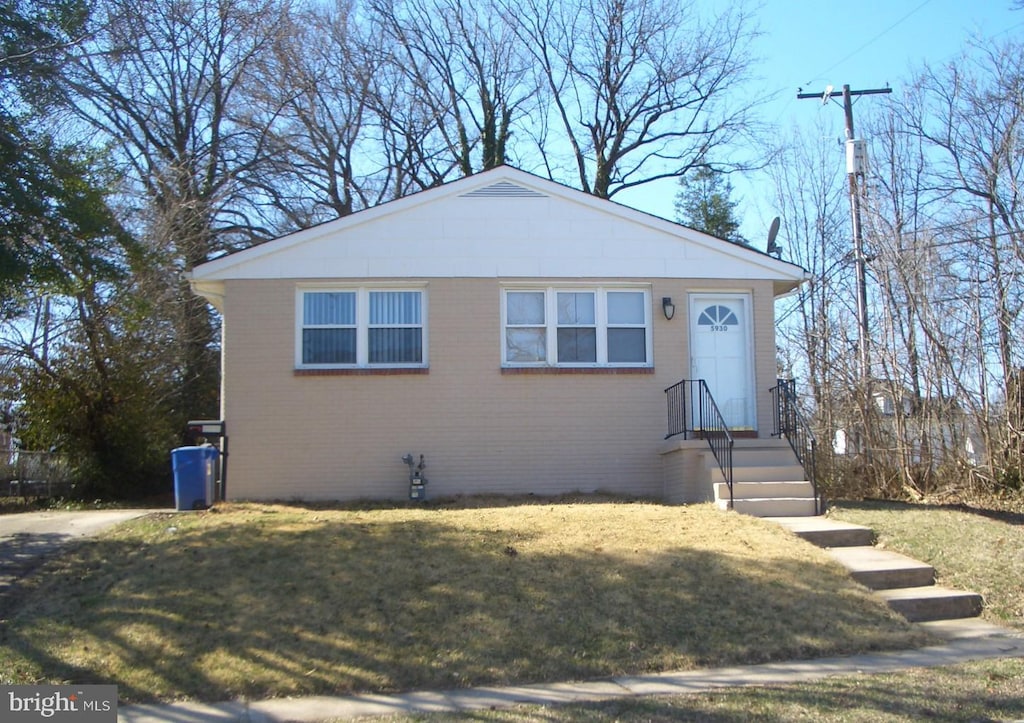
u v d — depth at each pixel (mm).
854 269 20938
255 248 14727
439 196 15086
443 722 6402
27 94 11977
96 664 7438
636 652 7797
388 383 14664
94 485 18062
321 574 9016
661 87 32031
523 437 14742
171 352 19891
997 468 15500
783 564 9609
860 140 19969
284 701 6980
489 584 8812
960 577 9820
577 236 15234
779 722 6297
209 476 13789
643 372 15055
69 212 11547
